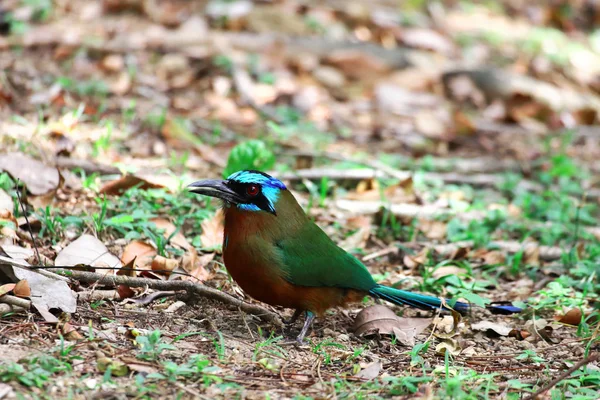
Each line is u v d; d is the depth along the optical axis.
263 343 8.59
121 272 9.73
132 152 14.26
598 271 11.59
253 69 19.97
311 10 23.78
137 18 21.80
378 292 9.62
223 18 22.25
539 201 14.91
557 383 8.23
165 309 9.27
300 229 9.01
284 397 7.54
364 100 20.19
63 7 21.72
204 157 14.80
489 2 28.62
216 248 11.04
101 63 18.61
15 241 10.06
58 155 13.02
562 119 20.98
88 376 7.41
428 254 11.93
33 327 8.20
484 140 18.94
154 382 7.44
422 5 26.50
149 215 11.20
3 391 6.92
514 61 24.28
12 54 18.53
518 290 11.32
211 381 7.62
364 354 8.85
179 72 19.12
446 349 8.59
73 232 10.84
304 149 16.23
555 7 29.41
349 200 13.91
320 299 9.11
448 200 14.34
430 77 21.47
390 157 16.45
